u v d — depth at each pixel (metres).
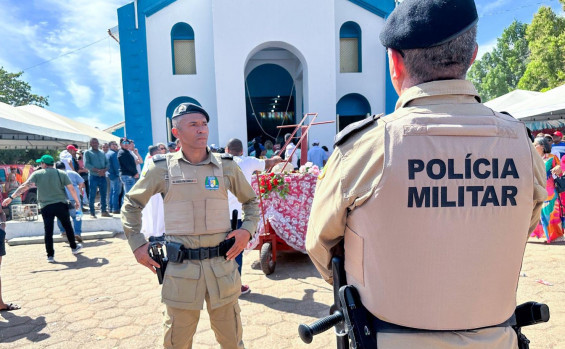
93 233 6.86
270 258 4.30
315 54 11.04
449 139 0.89
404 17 0.98
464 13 0.93
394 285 0.90
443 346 0.89
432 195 0.88
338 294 1.11
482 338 0.90
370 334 0.95
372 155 0.93
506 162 0.90
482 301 0.90
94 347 2.84
